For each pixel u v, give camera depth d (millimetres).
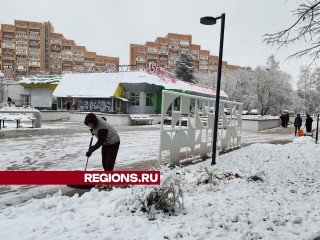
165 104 7883
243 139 17453
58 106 34625
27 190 5852
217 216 4312
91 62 101188
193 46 105188
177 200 4441
